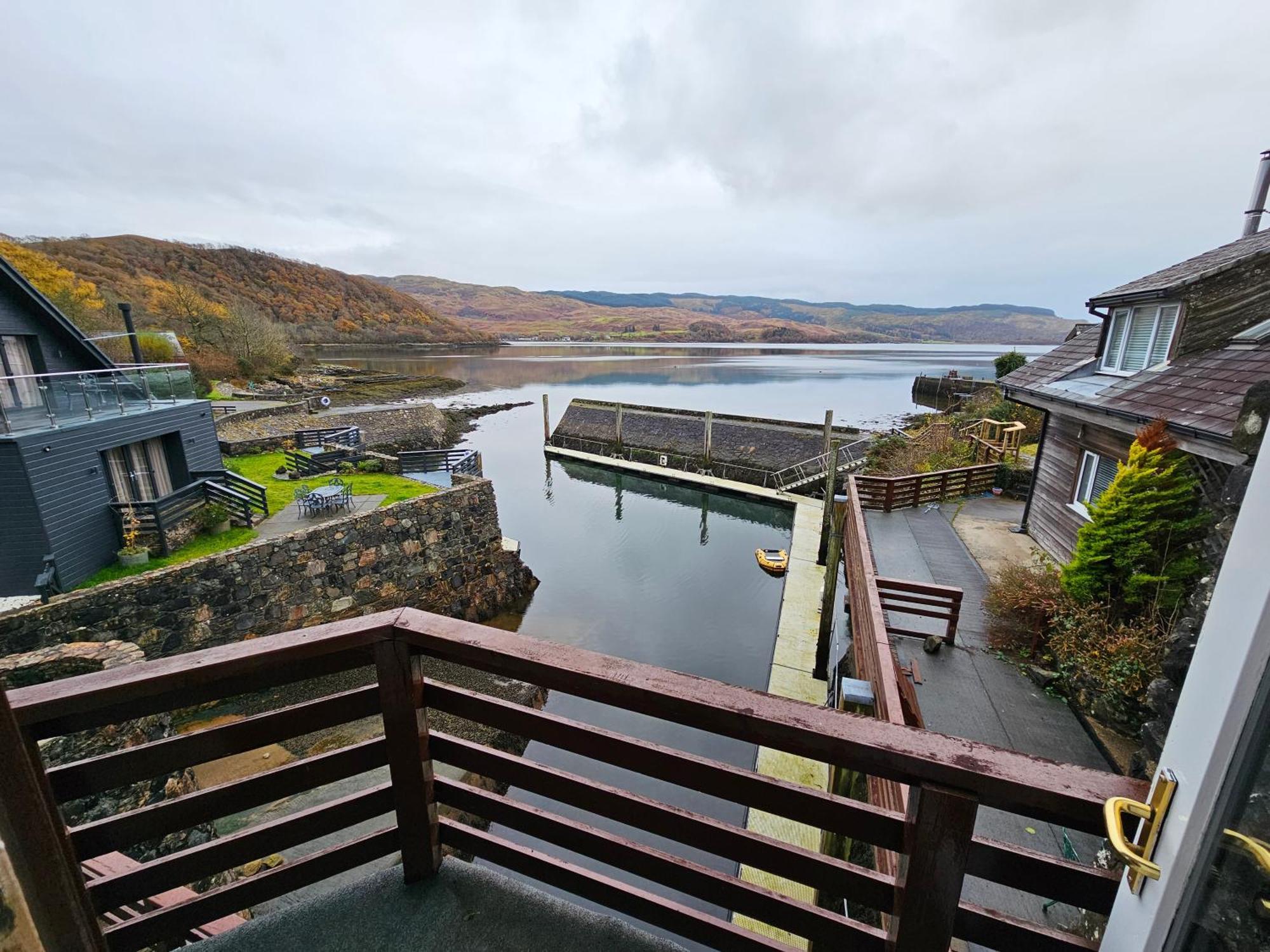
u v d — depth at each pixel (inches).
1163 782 36.0
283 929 65.1
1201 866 34.0
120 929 57.2
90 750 190.2
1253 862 32.6
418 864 69.6
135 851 189.5
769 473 986.7
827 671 411.8
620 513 902.4
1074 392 315.0
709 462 1067.3
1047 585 259.1
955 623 243.9
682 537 800.3
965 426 720.3
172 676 51.6
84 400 371.2
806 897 251.9
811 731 45.8
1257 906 32.1
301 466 626.2
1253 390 92.7
